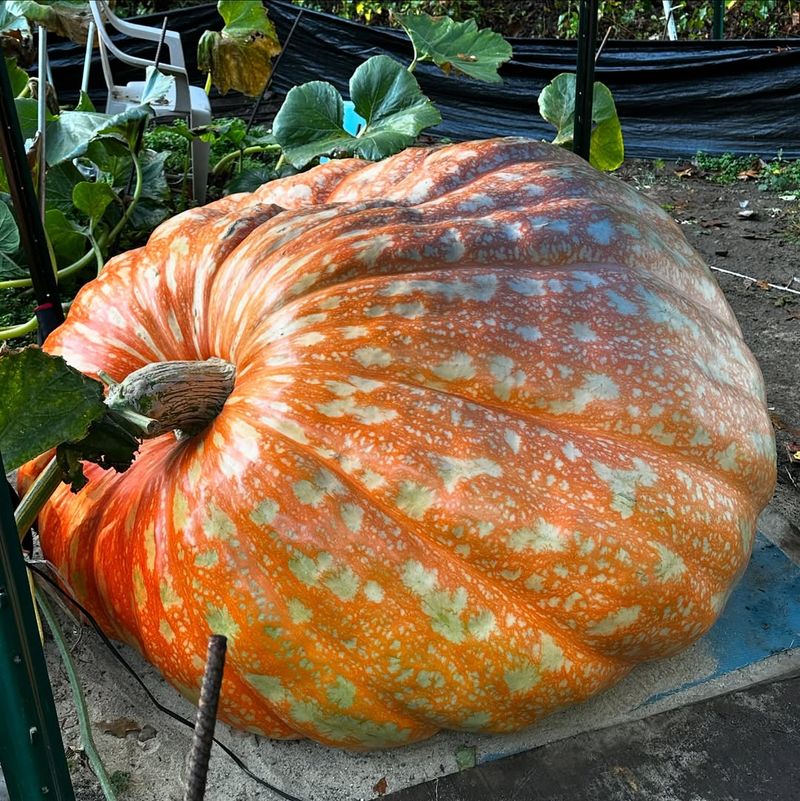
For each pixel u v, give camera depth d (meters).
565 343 1.95
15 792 1.45
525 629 1.87
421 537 1.83
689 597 1.97
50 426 1.70
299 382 1.90
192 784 1.08
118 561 2.05
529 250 2.09
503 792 2.01
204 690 1.08
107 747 2.16
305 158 3.83
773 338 4.49
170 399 1.97
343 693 1.86
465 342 1.91
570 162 2.47
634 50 7.72
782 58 7.36
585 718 2.19
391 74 4.05
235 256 2.22
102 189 3.94
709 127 7.71
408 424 1.85
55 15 3.87
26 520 1.94
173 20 8.12
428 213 2.18
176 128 4.79
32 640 1.38
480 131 8.08
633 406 1.94
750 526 2.16
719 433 2.04
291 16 8.08
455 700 1.87
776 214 6.36
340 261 2.02
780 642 2.41
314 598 1.79
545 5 11.87
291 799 2.02
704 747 2.11
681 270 2.32
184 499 1.90
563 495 1.86
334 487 1.82
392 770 2.07
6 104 2.62
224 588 1.82
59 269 4.31
